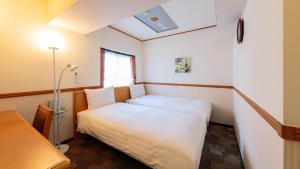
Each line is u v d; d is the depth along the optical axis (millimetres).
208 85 3387
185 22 2943
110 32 3191
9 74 1716
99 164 1708
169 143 1257
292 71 624
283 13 642
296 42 616
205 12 2502
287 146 639
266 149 917
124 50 3615
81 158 1830
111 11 1757
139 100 3369
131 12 1785
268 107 856
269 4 840
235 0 1440
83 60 2604
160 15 2623
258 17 1073
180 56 3773
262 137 1003
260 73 1028
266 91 896
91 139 2373
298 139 605
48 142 815
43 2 2037
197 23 3000
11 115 1373
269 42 841
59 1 1811
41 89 2012
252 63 1271
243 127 1762
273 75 776
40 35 1997
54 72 2082
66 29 2318
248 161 1447
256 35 1129
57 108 2061
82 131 2141
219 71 3246
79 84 2537
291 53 625
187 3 2207
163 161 1244
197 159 1186
